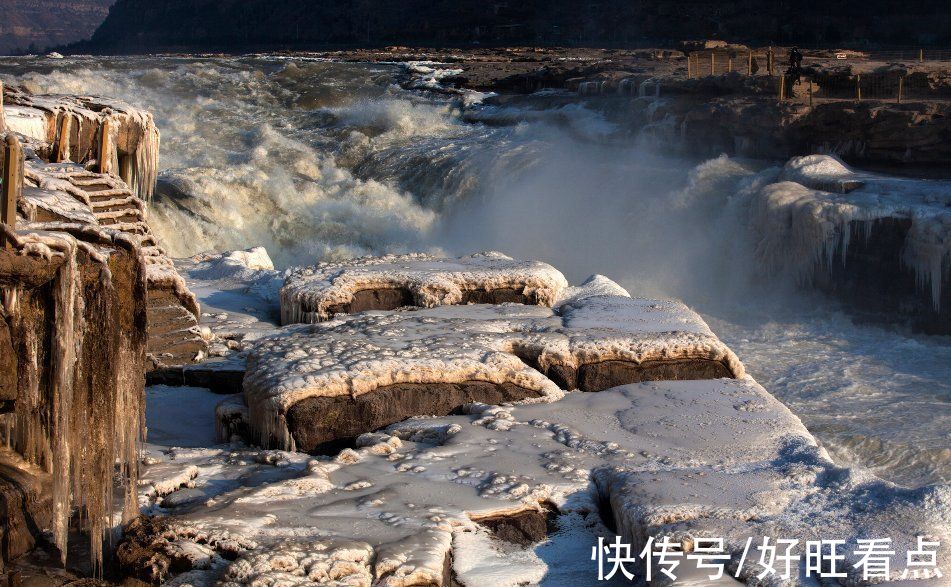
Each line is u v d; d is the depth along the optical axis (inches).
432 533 179.5
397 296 360.5
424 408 253.1
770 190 699.4
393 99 1439.5
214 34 6604.3
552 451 225.5
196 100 1411.2
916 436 407.2
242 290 415.5
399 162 1115.3
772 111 848.3
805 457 216.4
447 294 356.2
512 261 396.2
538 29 3954.2
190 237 882.1
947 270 571.8
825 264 637.3
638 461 218.1
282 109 1411.2
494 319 325.1
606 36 3609.7
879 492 193.9
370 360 255.4
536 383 265.1
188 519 180.4
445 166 1063.0
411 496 198.5
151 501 201.2
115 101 420.2
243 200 965.2
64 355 166.6
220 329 349.7
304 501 193.2
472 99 1412.4
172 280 327.0
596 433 237.1
